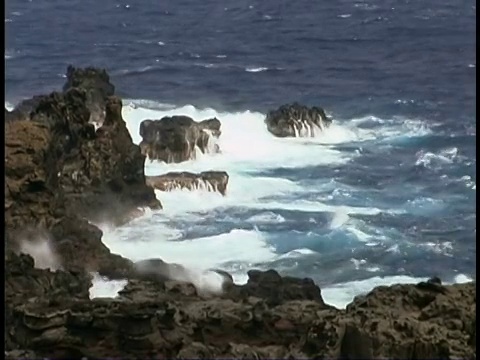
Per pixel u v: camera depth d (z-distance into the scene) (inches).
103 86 3964.1
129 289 2300.7
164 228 3385.8
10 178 2925.7
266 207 3686.0
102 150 3405.5
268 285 2460.6
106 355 2053.4
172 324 2086.6
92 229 2940.5
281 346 2108.8
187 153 4244.6
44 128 3186.5
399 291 2178.9
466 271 3107.8
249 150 4421.8
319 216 3587.6
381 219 3553.2
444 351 1945.1
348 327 1985.7
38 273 2496.3
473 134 4682.6
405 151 4507.9
